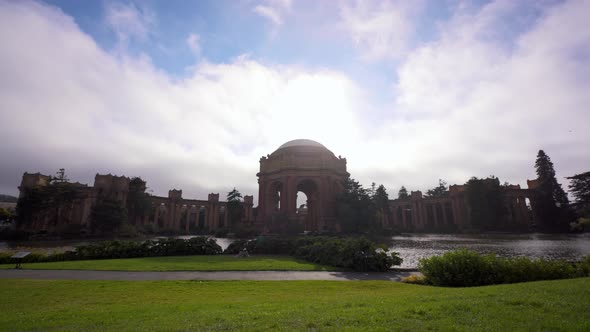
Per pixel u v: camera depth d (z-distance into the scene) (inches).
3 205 3727.9
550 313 251.9
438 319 246.8
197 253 1029.2
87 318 297.1
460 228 2903.5
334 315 267.1
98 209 2365.9
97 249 893.2
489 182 2795.3
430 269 538.3
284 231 2276.1
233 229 2733.8
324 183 2551.7
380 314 266.5
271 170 2746.1
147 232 2849.4
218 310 311.7
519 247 1251.8
